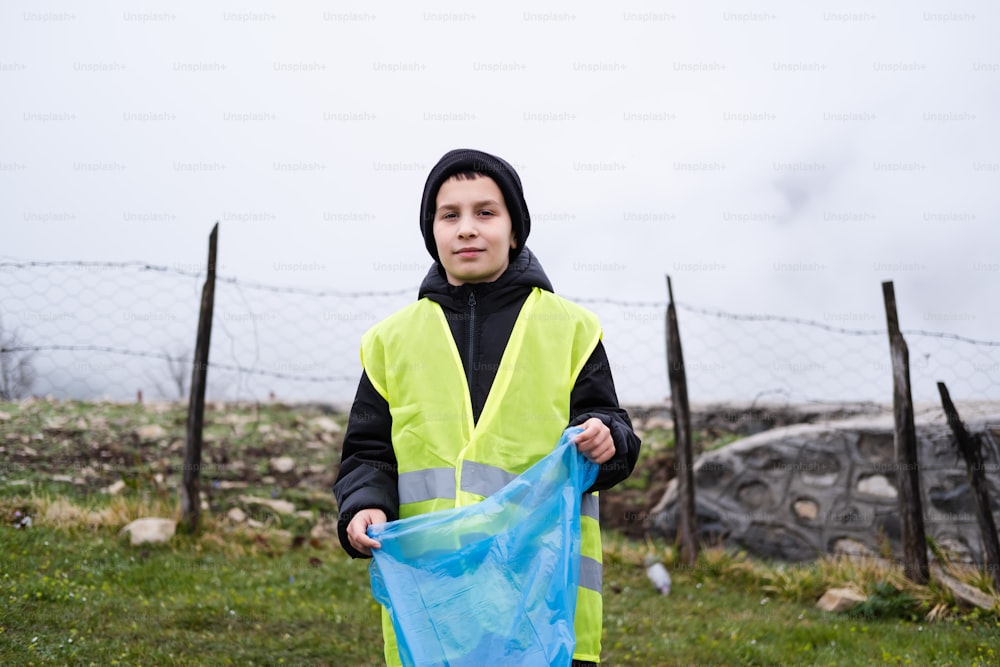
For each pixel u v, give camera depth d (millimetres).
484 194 2820
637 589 7359
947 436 7973
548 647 2379
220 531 7609
